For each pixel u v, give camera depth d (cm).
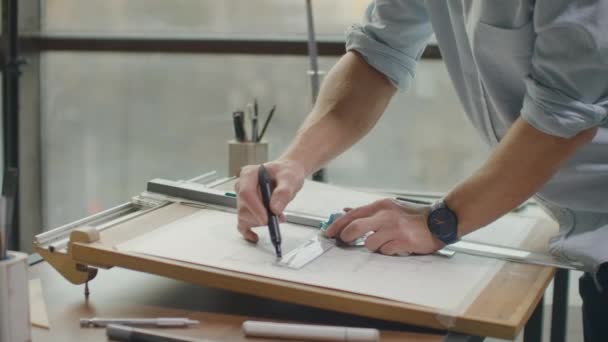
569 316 188
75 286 95
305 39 240
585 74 88
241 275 84
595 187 97
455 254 95
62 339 78
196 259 88
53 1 264
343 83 119
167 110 263
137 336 76
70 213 277
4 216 72
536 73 91
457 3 103
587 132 91
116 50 260
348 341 76
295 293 81
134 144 269
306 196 121
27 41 262
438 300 79
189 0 252
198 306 89
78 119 270
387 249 93
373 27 118
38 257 106
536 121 89
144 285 96
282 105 249
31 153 269
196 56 254
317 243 96
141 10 258
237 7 248
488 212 93
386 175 241
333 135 115
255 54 245
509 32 92
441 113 233
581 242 95
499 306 78
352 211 99
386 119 236
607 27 85
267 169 105
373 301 78
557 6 86
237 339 78
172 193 115
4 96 259
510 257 94
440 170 238
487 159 95
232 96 255
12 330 72
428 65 228
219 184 126
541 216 121
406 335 79
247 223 95
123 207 111
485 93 106
